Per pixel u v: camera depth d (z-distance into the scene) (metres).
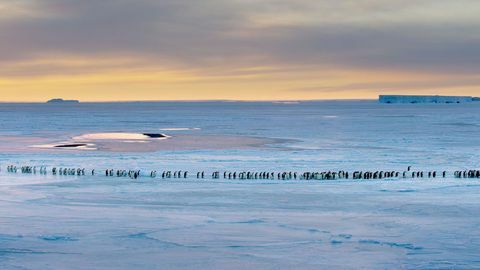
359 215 55.84
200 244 44.81
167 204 61.88
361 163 103.50
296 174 86.31
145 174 87.38
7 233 47.59
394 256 41.88
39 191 70.81
